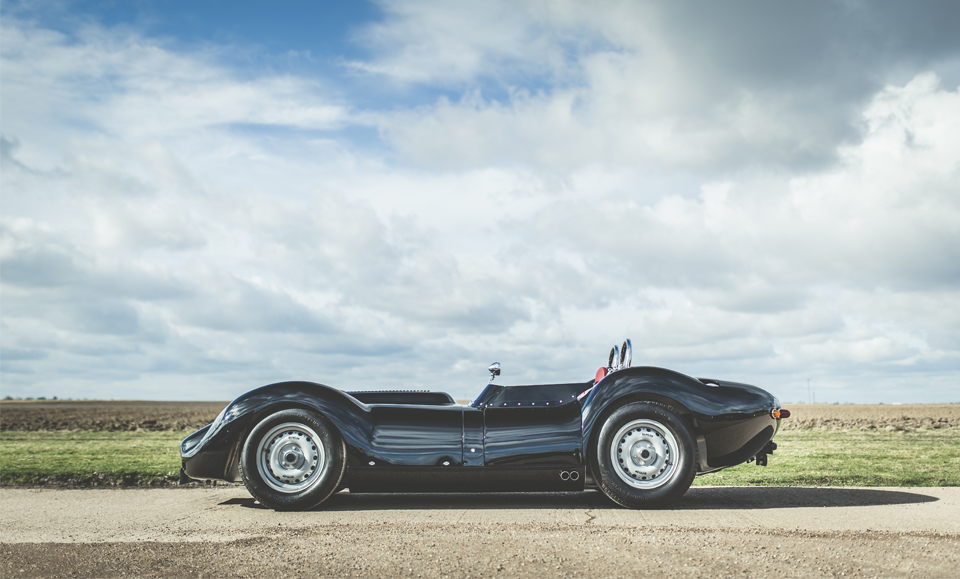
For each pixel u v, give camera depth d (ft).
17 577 9.18
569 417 14.85
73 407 256.93
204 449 14.76
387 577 8.95
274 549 10.50
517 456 14.51
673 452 14.32
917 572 8.93
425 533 11.51
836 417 84.33
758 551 10.03
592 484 15.06
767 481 19.56
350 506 15.16
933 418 77.82
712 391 14.79
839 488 17.60
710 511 13.91
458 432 14.71
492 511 14.23
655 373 14.92
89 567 9.62
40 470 22.31
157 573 9.27
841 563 9.37
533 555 9.93
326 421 14.56
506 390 15.46
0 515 14.34
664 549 10.20
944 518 12.82
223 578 9.01
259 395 14.80
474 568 9.28
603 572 9.02
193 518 13.66
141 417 114.21
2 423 73.97
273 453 14.57
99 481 20.68
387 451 14.47
